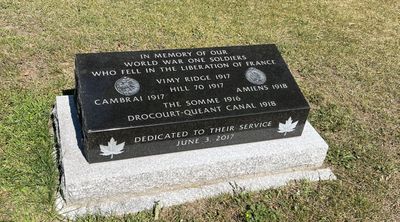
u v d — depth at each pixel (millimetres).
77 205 1383
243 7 2924
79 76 1414
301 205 1508
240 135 1537
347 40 2684
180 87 1482
